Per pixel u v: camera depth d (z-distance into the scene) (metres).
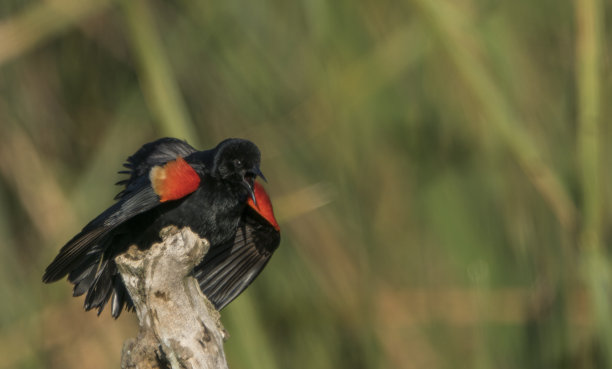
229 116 12.50
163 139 9.52
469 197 12.68
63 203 12.81
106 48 13.61
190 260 6.43
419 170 12.74
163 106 10.30
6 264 12.23
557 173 10.40
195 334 6.37
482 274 11.50
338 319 11.75
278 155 12.04
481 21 12.37
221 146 8.48
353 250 12.07
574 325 11.48
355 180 12.20
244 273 8.89
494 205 12.55
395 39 12.18
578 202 9.91
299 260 11.82
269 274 11.67
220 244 8.78
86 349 12.44
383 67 12.07
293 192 11.97
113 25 13.36
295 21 12.23
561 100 12.46
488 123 12.34
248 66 12.01
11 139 13.11
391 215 12.62
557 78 12.73
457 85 12.79
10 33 11.84
